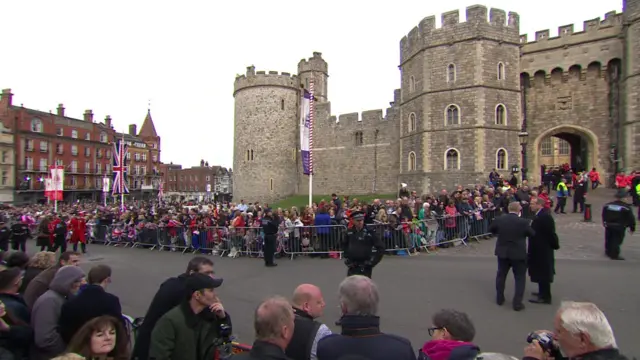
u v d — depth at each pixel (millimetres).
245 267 12250
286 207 37344
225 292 9312
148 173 78500
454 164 27156
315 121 45344
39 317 4383
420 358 3428
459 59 27047
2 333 4258
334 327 6980
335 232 13445
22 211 25781
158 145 82562
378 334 3180
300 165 46031
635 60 23797
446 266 11070
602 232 14500
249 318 7477
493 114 26609
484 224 15312
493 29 26797
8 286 4949
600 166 27172
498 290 7695
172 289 4320
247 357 2930
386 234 12938
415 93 29766
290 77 44562
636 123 23625
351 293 3264
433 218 13773
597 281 8828
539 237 7672
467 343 3389
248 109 44062
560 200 18812
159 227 17578
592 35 27469
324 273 10977
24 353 4422
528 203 14531
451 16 27422
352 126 42375
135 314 8008
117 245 19359
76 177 63938
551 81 29156
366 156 41125
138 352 4180
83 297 4129
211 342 3859
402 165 31625
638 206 16453
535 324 6660
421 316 7188
